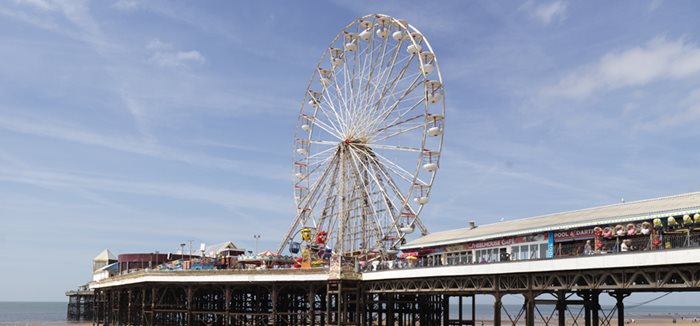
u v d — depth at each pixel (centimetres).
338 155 9119
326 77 9881
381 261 7331
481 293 5828
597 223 5134
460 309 7544
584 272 4716
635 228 4797
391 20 8981
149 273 8256
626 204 5494
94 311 12794
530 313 5078
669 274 4219
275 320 7256
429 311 7731
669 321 19562
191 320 7931
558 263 4841
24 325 14088
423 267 6128
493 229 6594
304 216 9412
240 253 10588
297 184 9762
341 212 8856
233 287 7800
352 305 7600
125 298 10719
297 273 7156
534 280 5103
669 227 4603
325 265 7856
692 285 4109
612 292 5362
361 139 8906
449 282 5928
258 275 7375
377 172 8700
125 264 12294
